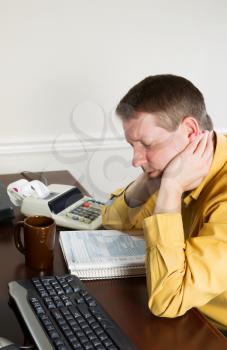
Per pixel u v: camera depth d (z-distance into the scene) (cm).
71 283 81
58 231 114
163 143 90
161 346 70
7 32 156
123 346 65
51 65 166
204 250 84
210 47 188
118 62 175
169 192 91
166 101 87
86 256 94
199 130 92
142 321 77
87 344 64
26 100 168
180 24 179
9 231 111
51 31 161
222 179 93
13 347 61
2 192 126
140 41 175
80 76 172
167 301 79
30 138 174
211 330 76
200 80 193
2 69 161
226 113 204
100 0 163
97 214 121
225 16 185
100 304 77
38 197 120
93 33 167
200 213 97
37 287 78
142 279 92
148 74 182
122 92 180
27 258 92
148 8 171
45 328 67
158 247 84
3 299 80
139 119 88
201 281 81
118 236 108
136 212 116
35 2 155
